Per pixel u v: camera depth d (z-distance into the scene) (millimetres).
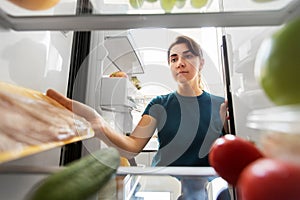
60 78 789
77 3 591
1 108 309
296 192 164
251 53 549
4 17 446
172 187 792
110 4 515
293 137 180
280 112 187
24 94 432
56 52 753
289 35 185
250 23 416
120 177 700
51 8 473
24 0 405
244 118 625
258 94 353
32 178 468
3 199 418
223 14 416
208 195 734
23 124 318
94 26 469
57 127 412
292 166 176
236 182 329
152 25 457
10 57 490
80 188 286
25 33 550
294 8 363
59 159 697
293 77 180
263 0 376
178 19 428
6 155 232
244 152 335
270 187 169
